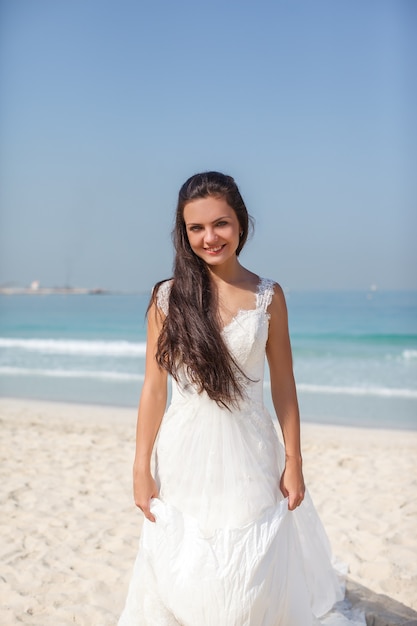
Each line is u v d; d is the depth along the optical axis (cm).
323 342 2512
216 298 289
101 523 539
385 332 2981
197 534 279
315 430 973
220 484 283
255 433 290
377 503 595
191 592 273
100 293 11538
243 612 270
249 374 289
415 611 388
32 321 4009
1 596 407
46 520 546
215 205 278
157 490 295
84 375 1662
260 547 276
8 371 1747
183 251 288
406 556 466
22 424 986
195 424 288
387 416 1116
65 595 407
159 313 293
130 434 916
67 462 750
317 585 342
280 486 296
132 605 296
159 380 296
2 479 673
